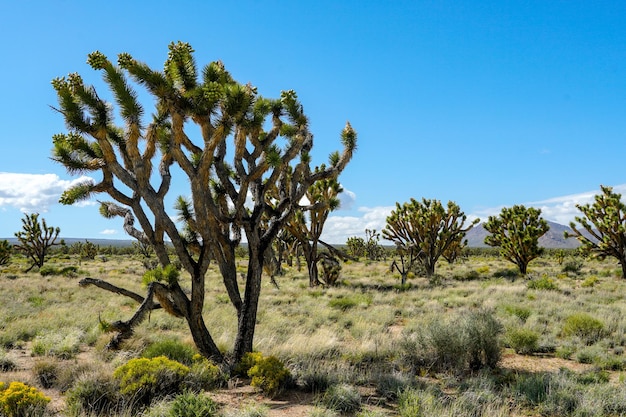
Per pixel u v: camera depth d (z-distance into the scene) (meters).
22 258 64.94
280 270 31.98
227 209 9.36
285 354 9.12
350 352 9.52
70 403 5.98
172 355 8.37
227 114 7.65
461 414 5.70
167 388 6.50
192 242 8.77
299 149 8.67
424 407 5.85
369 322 13.35
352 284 25.80
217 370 7.45
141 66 7.32
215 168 8.66
